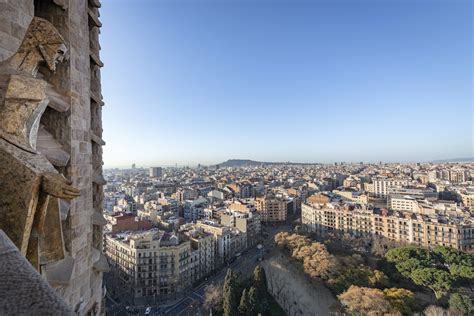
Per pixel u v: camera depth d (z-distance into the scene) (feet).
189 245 253.24
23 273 7.52
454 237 279.08
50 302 6.63
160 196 564.71
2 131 14.35
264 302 191.42
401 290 173.88
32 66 19.58
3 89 15.40
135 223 311.88
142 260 234.38
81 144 33.60
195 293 238.68
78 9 33.68
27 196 12.89
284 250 272.72
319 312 185.37
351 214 349.00
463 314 158.61
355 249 282.15
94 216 41.06
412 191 519.19
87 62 35.88
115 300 235.40
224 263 293.43
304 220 415.03
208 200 523.70
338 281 196.85
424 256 217.77
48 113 29.86
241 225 344.28
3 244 8.66
